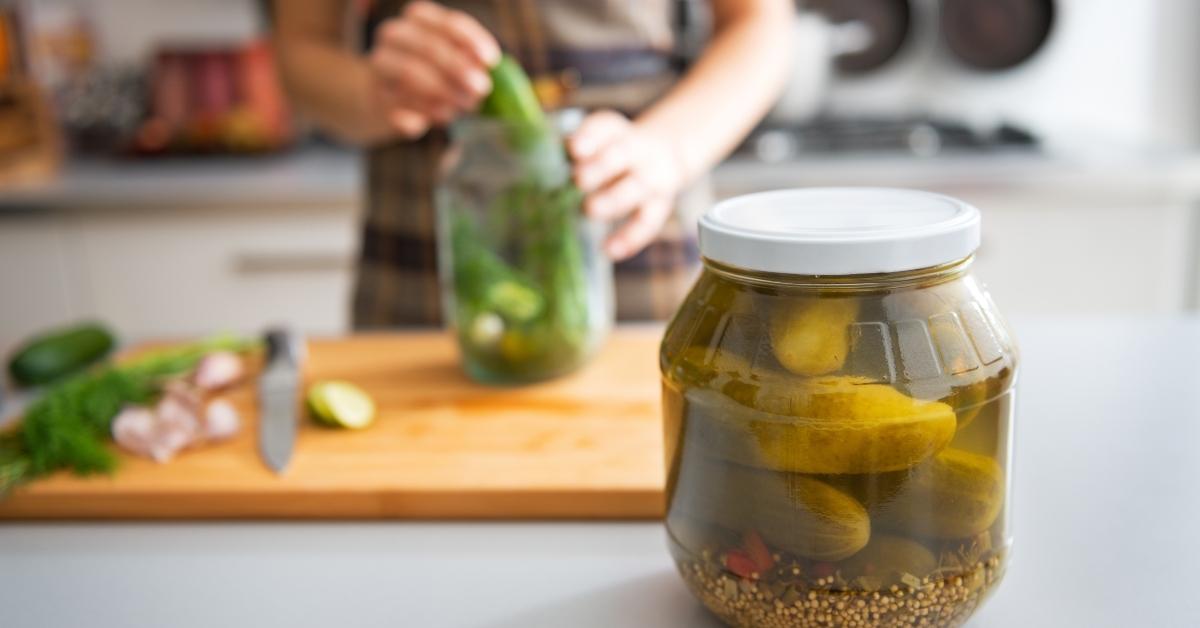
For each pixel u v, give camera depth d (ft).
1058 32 6.52
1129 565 1.66
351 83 3.14
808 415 1.30
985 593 1.43
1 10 5.86
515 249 2.47
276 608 1.65
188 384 2.60
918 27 6.68
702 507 1.44
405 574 1.76
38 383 2.73
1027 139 5.83
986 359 1.35
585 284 2.54
